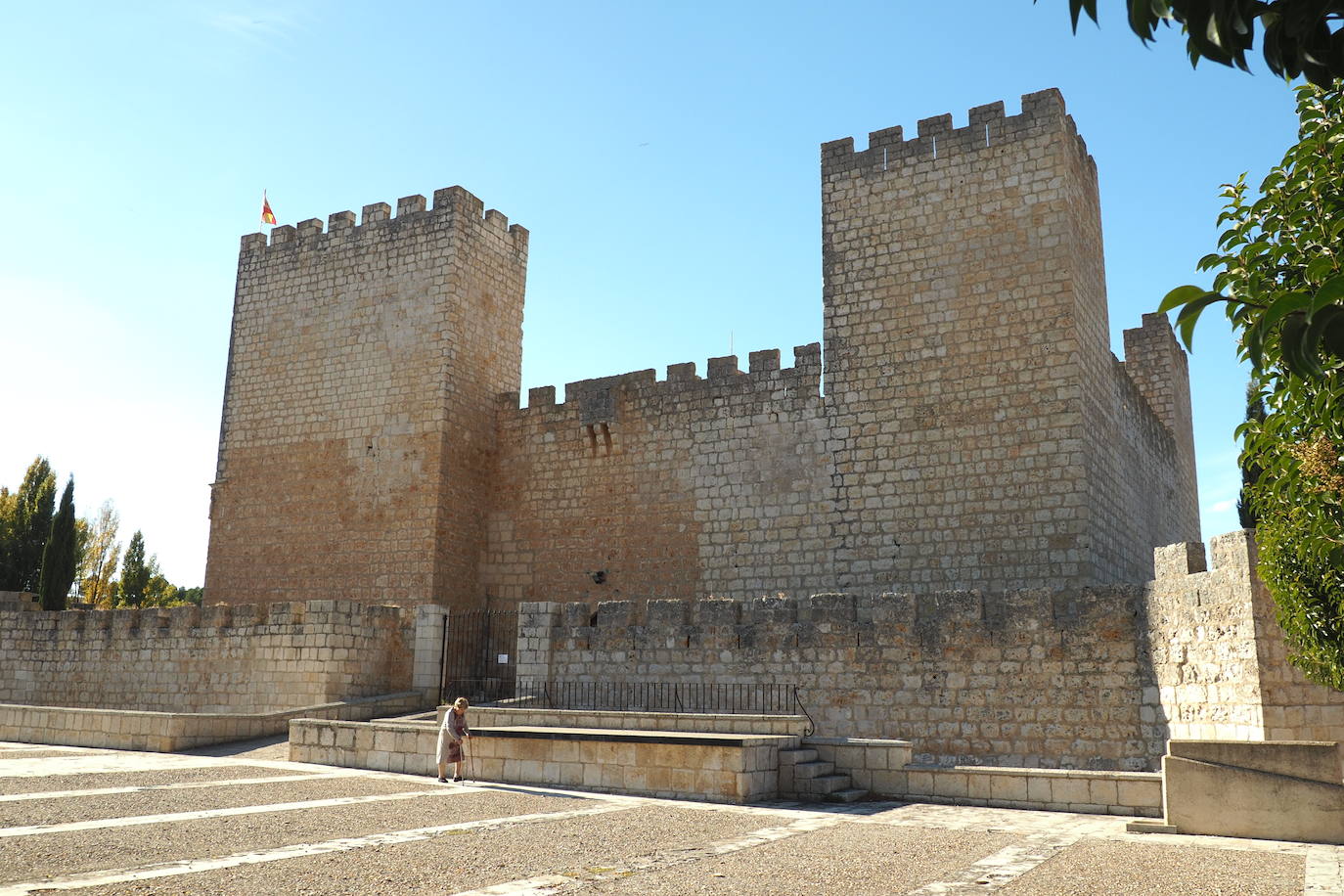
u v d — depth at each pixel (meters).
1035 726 21.05
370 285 37.12
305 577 35.97
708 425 33.06
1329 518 7.80
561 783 17.91
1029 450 27.03
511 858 10.96
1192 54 4.02
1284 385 7.79
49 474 57.50
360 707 26.58
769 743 17.02
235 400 38.94
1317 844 12.31
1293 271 6.70
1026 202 28.06
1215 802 13.06
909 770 16.92
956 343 28.44
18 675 34.97
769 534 31.03
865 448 29.47
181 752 22.72
